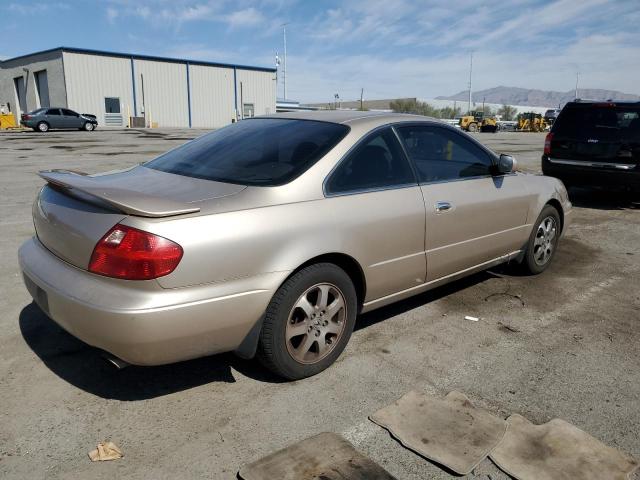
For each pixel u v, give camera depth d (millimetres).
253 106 49438
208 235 2568
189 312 2518
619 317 4219
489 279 5047
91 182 2807
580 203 9312
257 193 2857
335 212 3064
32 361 3201
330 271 3059
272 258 2766
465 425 2701
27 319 3752
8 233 6047
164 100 43875
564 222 5355
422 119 3904
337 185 3162
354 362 3338
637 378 3262
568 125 8695
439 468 2410
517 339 3758
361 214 3188
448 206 3773
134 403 2826
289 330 2947
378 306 3557
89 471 2322
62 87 39625
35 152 16609
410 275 3629
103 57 40406
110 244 2453
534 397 3016
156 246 2426
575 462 2457
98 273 2506
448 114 80812
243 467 2350
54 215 2809
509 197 4402
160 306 2441
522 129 53750
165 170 3371
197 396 2910
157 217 2479
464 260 4086
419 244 3609
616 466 2441
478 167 4246
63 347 3377
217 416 2740
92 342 2551
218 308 2607
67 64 38969
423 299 4473
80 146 19453
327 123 3504
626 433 2707
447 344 3643
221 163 3264
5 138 24250
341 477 2299
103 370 3129
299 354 3029
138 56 41875
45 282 2689
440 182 3822
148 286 2438
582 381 3209
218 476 2316
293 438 2580
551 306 4406
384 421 2719
